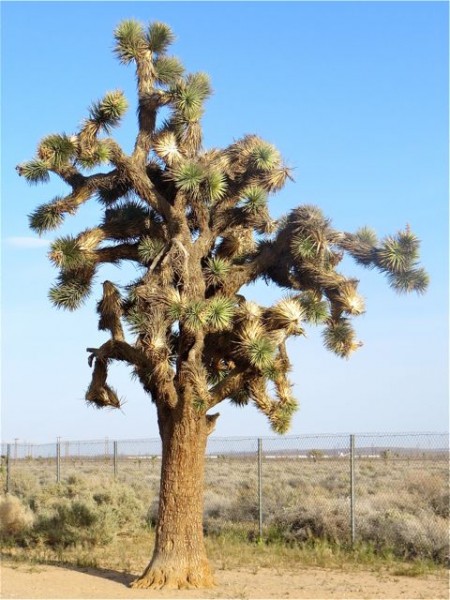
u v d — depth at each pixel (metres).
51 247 11.41
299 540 17.05
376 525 16.47
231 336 11.80
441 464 37.38
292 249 12.16
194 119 12.38
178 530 11.56
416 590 11.77
